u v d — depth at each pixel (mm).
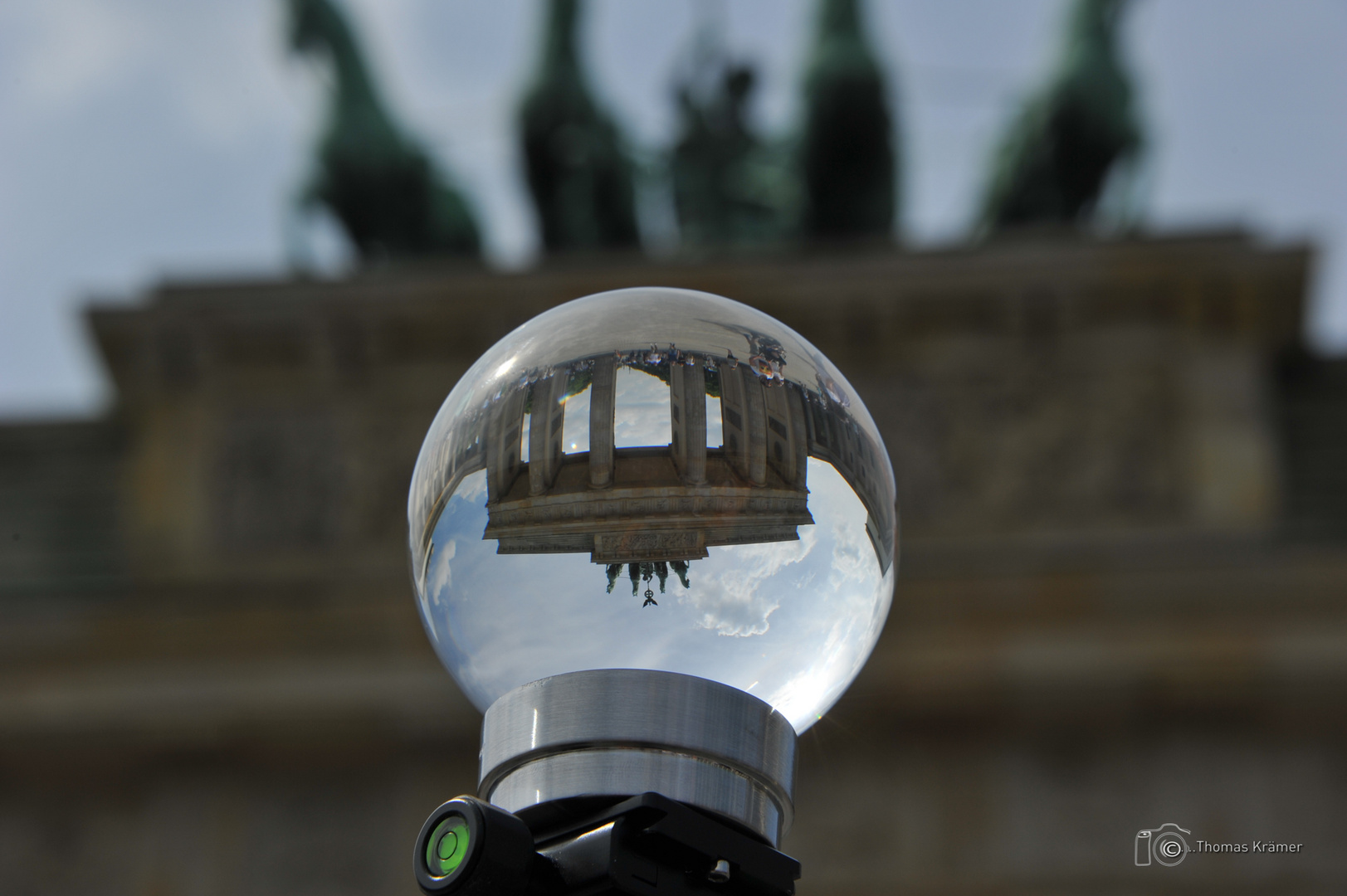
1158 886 27391
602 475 2080
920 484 29312
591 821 2016
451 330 31031
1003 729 28578
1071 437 29438
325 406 30953
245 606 29188
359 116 33188
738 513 2084
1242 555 28125
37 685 29250
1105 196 31984
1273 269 29500
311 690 29203
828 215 32281
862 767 28484
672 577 2061
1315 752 28062
